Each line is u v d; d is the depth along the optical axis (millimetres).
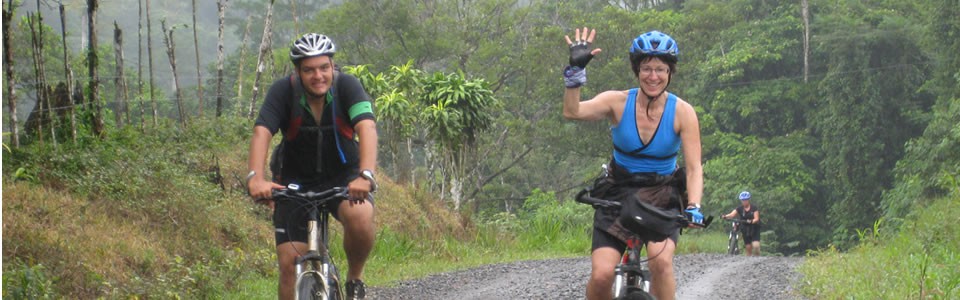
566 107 4188
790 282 8828
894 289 7449
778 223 32688
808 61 34594
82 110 12570
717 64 34062
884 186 31359
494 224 19062
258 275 9336
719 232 32219
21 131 11227
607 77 32938
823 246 33656
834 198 33125
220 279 8391
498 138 36375
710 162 33906
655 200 4246
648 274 4035
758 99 33906
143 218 9484
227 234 10664
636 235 4055
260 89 24078
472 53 36250
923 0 34469
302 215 4223
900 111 31188
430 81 19750
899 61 31406
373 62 34750
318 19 35625
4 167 9148
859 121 31047
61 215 8461
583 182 37688
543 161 39875
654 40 4199
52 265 7125
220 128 16250
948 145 22766
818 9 35625
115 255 8047
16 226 7520
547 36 34188
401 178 18250
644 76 4199
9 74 9867
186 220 9938
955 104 23953
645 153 4270
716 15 35125
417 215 15969
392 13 34062
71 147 10461
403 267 11383
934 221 11820
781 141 34094
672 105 4250
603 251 4191
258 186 4031
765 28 35500
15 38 15492
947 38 26719
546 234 18719
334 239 11898
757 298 7824
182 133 15008
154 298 7094
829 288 7906
